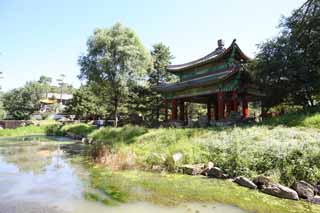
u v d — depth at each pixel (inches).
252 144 432.8
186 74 1000.9
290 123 547.8
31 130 1547.7
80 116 1925.4
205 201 282.4
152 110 1316.4
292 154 358.0
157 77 1398.9
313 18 584.4
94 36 1150.3
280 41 635.5
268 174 345.1
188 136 596.7
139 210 257.8
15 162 556.4
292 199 286.7
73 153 695.7
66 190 332.2
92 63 1142.3
